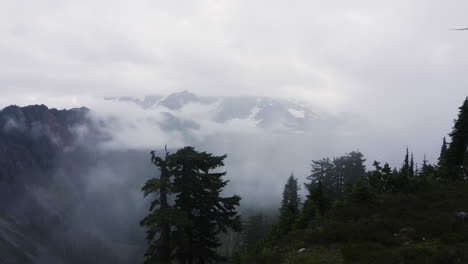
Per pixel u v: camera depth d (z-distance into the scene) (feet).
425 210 52.42
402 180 68.28
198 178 58.75
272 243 56.65
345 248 40.96
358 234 45.68
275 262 42.09
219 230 61.26
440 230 42.70
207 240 61.46
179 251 56.80
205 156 58.54
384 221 48.57
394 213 52.39
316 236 48.67
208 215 60.13
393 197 61.72
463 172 84.43
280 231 77.20
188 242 53.01
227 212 61.87
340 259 39.19
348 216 56.29
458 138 91.20
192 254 57.82
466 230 40.86
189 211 59.06
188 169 57.62
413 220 48.32
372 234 44.70
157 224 51.62
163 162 54.60
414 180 69.21
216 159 59.36
